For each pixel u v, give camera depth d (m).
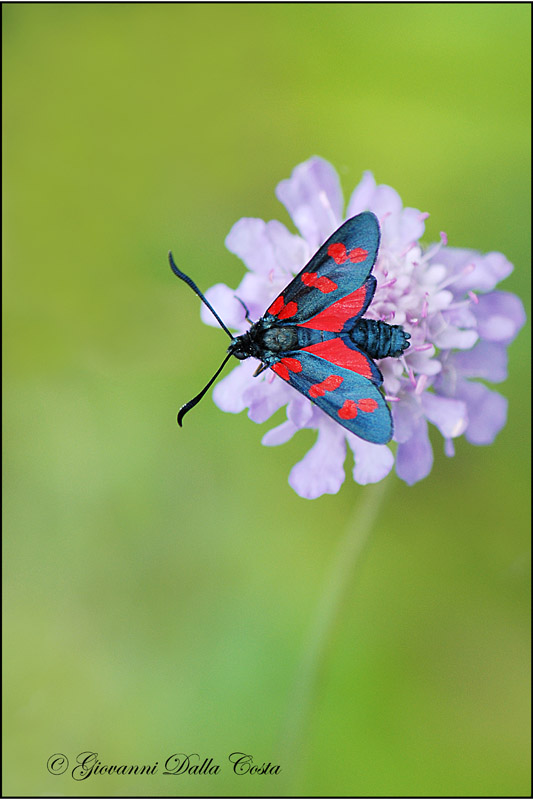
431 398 0.31
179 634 0.36
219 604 0.36
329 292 0.29
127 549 0.37
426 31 0.38
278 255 0.31
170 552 0.37
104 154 0.39
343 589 0.32
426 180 0.37
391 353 0.30
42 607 0.37
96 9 0.39
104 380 0.37
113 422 0.37
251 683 0.36
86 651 0.36
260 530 0.36
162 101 0.39
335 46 0.38
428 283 0.31
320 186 0.32
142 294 0.38
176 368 0.37
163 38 0.39
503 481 0.36
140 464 0.37
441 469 0.36
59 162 0.38
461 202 0.37
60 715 0.36
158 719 0.36
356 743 0.35
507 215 0.37
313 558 0.36
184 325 0.37
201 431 0.37
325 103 0.38
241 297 0.31
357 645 0.36
